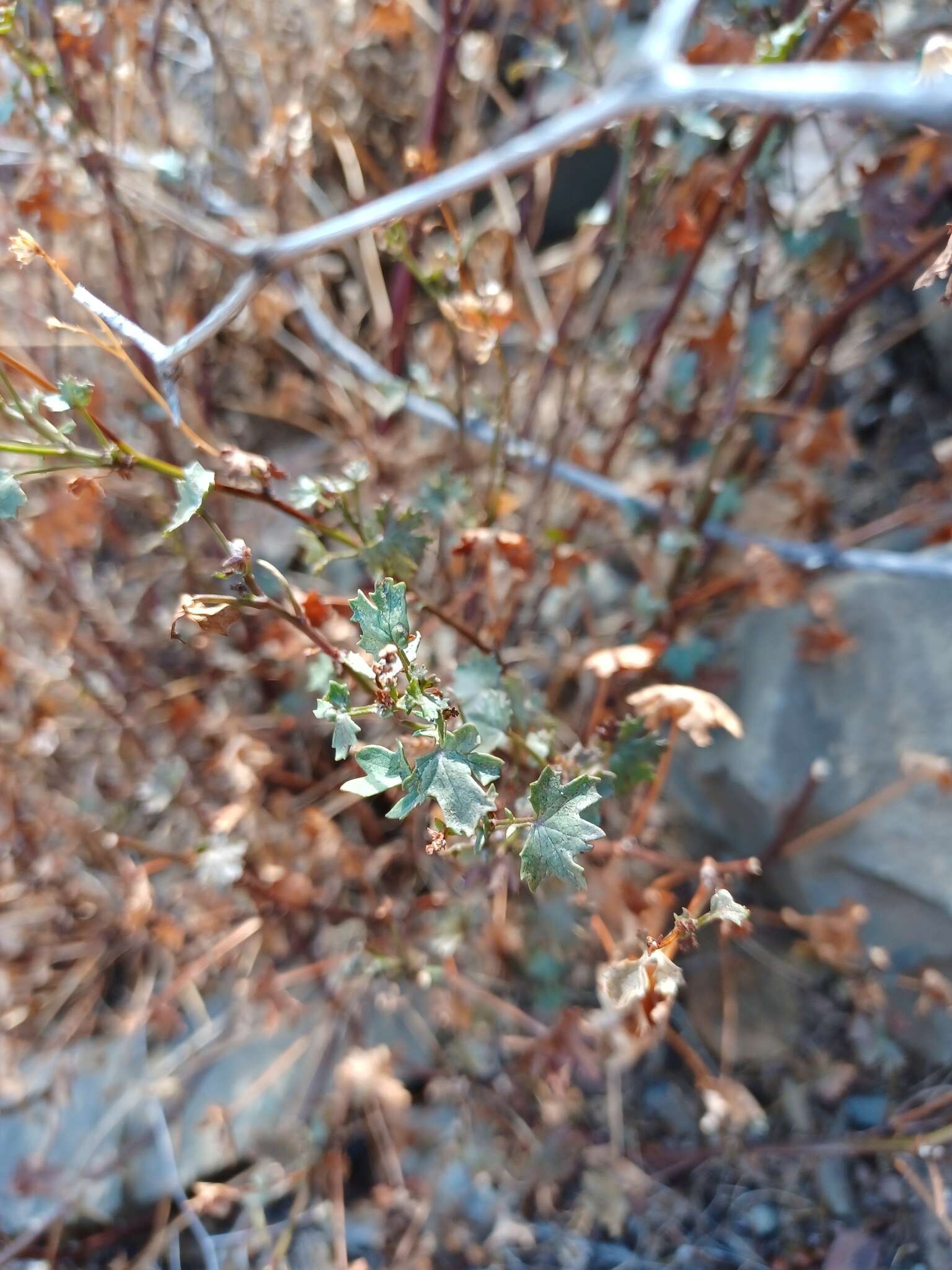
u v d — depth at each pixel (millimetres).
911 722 341
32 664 374
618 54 397
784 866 357
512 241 382
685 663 349
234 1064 366
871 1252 325
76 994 386
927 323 425
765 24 315
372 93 443
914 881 333
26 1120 359
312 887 347
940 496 378
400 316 408
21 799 369
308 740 396
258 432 463
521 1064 344
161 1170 345
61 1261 343
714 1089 323
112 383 394
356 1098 336
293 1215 329
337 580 418
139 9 345
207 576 378
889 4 332
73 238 372
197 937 370
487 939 340
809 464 371
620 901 302
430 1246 334
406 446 420
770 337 375
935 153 305
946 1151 333
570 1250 335
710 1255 332
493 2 435
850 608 357
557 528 371
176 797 358
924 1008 332
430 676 200
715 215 322
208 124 406
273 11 412
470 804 182
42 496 363
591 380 422
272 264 183
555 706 396
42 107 346
